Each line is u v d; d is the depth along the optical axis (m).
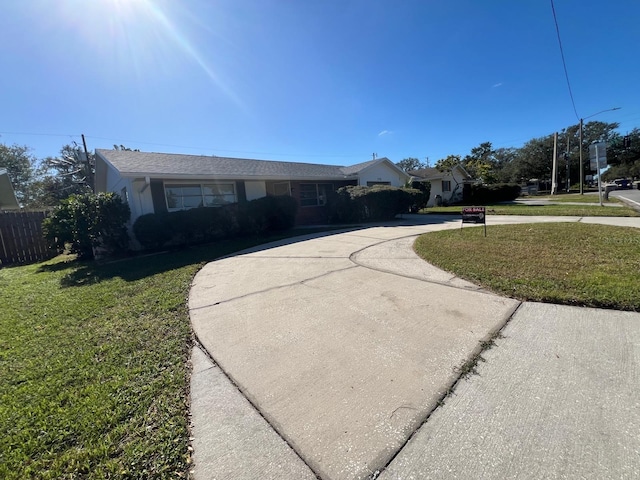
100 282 5.29
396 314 2.98
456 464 1.32
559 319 2.67
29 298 4.59
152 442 1.56
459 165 23.06
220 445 1.51
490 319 2.75
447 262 4.75
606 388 1.75
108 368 2.36
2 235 9.00
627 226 6.98
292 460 1.40
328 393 1.87
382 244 6.82
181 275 5.29
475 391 1.79
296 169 13.88
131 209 9.52
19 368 2.45
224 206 10.03
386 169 16.69
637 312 2.70
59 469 1.44
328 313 3.12
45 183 27.52
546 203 16.50
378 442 1.47
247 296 3.88
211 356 2.44
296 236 9.39
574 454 1.33
